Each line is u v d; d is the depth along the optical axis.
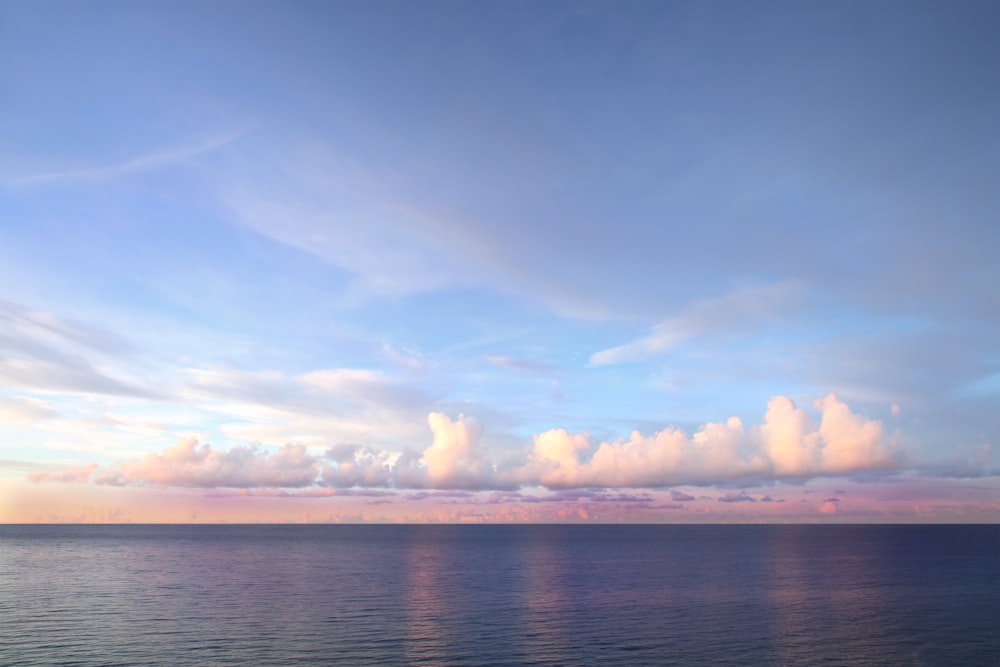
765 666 47.12
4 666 46.16
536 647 52.56
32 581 99.81
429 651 51.03
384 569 123.25
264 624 61.97
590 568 125.44
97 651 50.34
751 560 146.38
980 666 47.41
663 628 60.38
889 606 74.19
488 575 111.12
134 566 128.62
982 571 116.38
